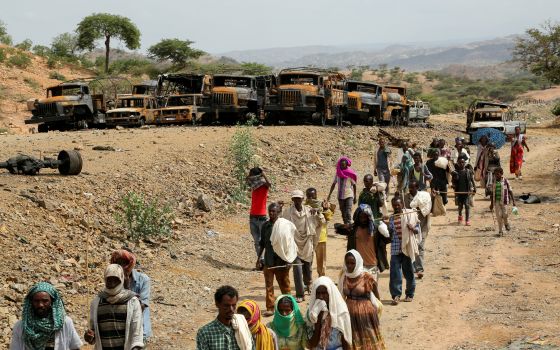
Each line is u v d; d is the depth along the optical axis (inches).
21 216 543.5
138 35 3565.5
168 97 1462.8
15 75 2576.3
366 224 442.6
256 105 1505.9
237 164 842.8
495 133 976.9
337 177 634.2
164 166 818.2
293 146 1154.0
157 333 406.6
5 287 431.8
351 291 327.9
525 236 644.7
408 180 700.7
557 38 2409.0
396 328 417.4
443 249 608.1
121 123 1433.3
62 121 1425.9
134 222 607.2
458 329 411.8
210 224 672.4
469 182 699.4
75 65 3154.5
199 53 3853.3
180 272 519.8
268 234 439.8
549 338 384.5
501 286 495.2
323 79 1481.3
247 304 276.7
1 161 772.0
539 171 1095.0
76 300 440.8
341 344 309.0
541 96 6899.6
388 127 1648.6
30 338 245.8
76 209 601.6
